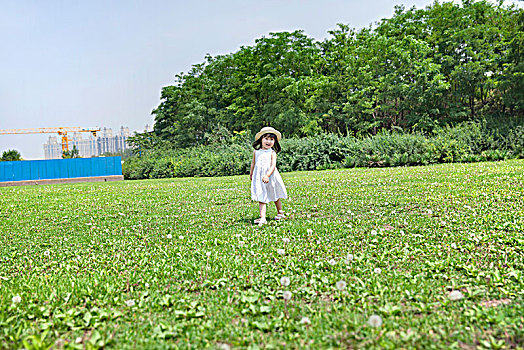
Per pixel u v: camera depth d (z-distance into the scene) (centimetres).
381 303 241
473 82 2709
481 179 874
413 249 366
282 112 3078
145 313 245
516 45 2448
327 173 1568
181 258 372
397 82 2884
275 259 352
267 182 545
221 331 215
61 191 1370
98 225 603
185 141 3869
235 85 3606
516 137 1939
